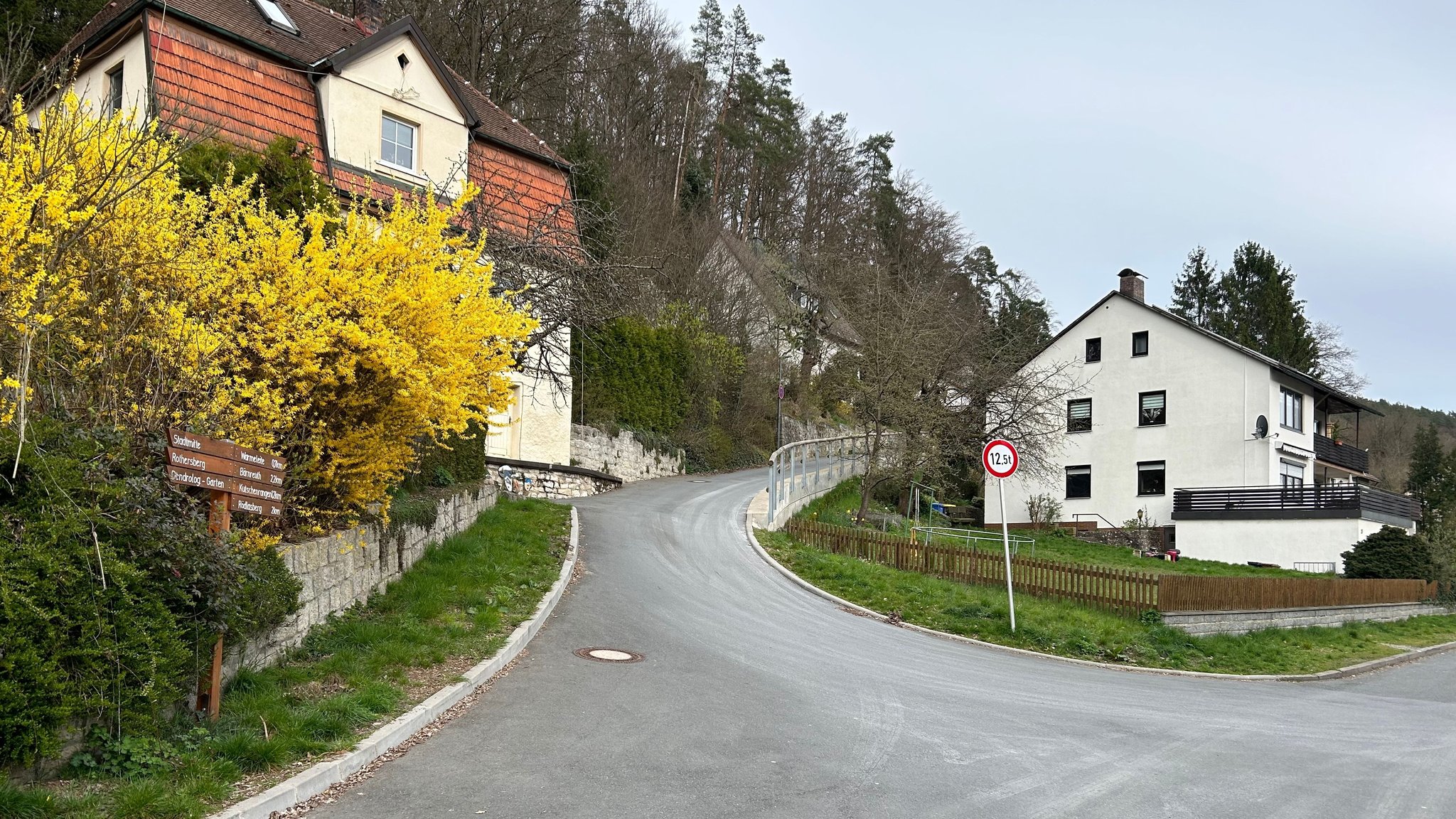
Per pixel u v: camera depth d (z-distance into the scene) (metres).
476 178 21.94
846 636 13.42
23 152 6.89
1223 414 36.22
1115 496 38.28
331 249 9.30
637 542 18.72
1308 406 39.06
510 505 19.53
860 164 64.88
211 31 18.55
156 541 6.34
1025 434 30.80
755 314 45.16
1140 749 8.68
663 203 44.19
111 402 7.34
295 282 8.65
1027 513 39.84
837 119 65.06
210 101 17.91
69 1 23.56
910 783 7.16
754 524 22.27
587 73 42.97
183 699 6.66
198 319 8.18
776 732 8.32
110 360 7.39
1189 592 18.28
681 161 49.94
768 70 61.22
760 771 7.20
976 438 31.11
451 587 12.20
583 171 32.88
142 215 7.79
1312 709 11.96
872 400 27.00
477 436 18.30
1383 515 34.78
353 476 9.83
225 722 6.76
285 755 6.43
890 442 27.91
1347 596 24.50
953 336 30.75
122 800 5.27
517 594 12.73
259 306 8.34
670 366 35.91
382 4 29.22
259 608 7.48
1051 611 17.05
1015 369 32.91
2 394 6.53
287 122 19.09
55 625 5.66
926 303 29.67
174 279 8.05
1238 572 30.73
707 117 55.03
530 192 23.92
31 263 6.82
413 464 13.29
